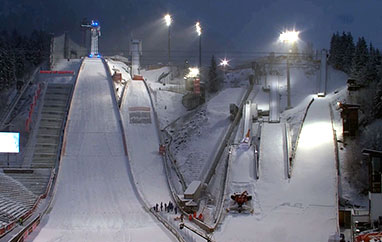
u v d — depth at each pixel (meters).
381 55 68.94
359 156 41.91
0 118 66.50
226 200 39.19
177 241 30.80
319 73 80.19
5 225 30.80
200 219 36.50
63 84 77.94
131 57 117.50
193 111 68.81
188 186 42.75
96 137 58.69
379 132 43.66
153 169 51.53
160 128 64.31
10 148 51.34
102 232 33.22
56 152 54.78
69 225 35.44
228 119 59.75
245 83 80.25
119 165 51.84
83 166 51.22
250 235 32.25
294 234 32.19
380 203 31.16
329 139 47.84
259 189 40.09
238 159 45.97
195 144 56.03
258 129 53.47
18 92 76.94
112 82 79.25
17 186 44.66
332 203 36.81
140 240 31.11
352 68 66.75
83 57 112.12
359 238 26.22
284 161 44.25
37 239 30.98
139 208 40.81
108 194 44.56
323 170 41.81
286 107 62.84
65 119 63.12
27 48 103.31
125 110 68.38
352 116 46.25
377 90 49.81
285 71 81.88
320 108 58.81
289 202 37.53
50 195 44.28
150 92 76.94
